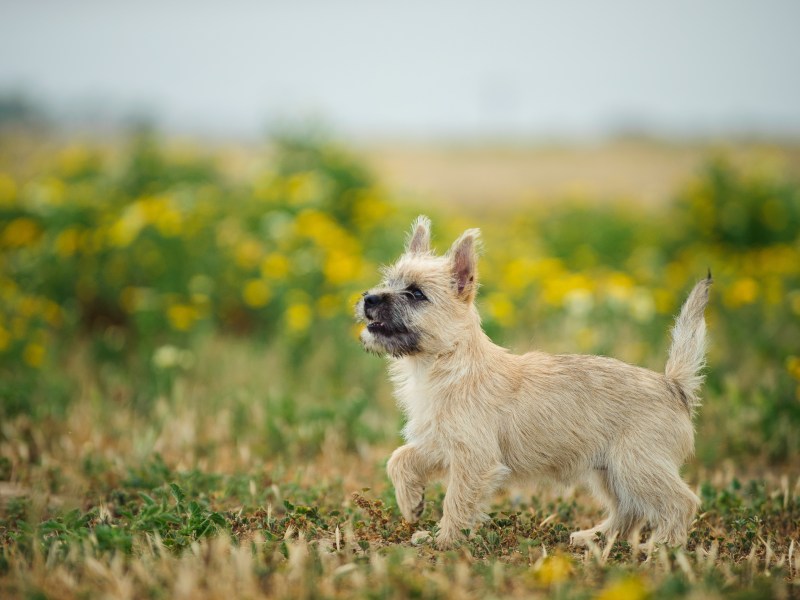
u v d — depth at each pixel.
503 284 14.09
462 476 6.66
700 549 6.03
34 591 5.11
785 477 8.09
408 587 5.01
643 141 67.00
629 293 13.11
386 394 11.29
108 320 13.99
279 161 17.05
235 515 6.82
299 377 11.84
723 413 10.25
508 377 6.95
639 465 6.61
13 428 9.26
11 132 52.50
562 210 20.95
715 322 14.06
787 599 4.97
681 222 19.22
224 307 13.89
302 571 5.28
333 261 13.21
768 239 18.48
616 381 6.88
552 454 6.84
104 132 52.47
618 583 4.93
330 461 9.16
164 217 13.58
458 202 30.95
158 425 9.77
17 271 13.57
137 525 6.34
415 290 7.09
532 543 6.38
